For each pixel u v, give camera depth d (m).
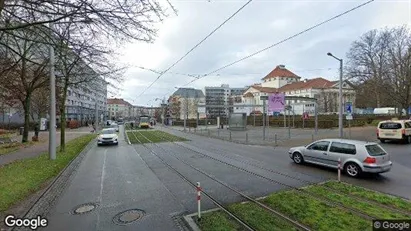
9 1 6.46
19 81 21.34
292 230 5.65
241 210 6.85
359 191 8.47
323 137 26.70
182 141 26.45
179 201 7.74
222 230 5.67
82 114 75.12
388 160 10.74
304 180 10.08
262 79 105.69
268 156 16.14
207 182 9.87
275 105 28.12
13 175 10.20
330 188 8.93
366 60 43.28
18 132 37.06
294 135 30.67
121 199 8.00
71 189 9.12
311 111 64.44
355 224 5.93
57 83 19.69
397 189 8.88
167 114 92.62
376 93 44.66
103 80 16.78
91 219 6.48
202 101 103.88
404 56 37.72
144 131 45.59
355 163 10.60
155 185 9.52
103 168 12.86
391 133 21.23
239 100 102.38
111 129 25.41
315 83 81.44
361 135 27.56
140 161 14.78
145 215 6.71
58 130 46.75
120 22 6.49
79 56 8.93
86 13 6.25
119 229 5.91
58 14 6.31
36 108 39.41
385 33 40.66
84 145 22.58
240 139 27.50
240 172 11.55
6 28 6.50
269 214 6.58
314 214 6.50
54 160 13.64
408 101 37.59
